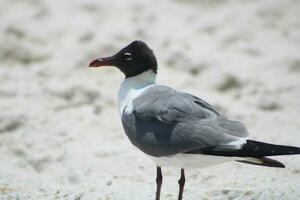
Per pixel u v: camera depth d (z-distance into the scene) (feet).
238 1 66.95
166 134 31.86
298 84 53.78
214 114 32.24
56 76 57.36
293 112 49.96
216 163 31.48
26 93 53.57
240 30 62.28
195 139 31.14
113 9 66.74
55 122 48.85
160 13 65.87
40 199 36.11
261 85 53.93
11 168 41.34
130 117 33.37
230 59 57.93
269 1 65.82
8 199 35.76
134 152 43.21
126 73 35.88
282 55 57.93
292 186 35.17
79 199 35.83
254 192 34.37
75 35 63.00
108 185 37.83
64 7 67.62
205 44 60.64
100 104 51.80
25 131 47.67
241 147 30.32
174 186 37.68
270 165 30.01
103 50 59.77
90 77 57.06
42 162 43.06
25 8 68.03
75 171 41.24
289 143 42.98
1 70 58.23
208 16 65.31
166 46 60.49
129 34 61.93
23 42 62.08
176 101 32.45
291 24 62.90
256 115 49.57
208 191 35.65
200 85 54.90
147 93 33.78
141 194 36.01
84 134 46.98
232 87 54.80
